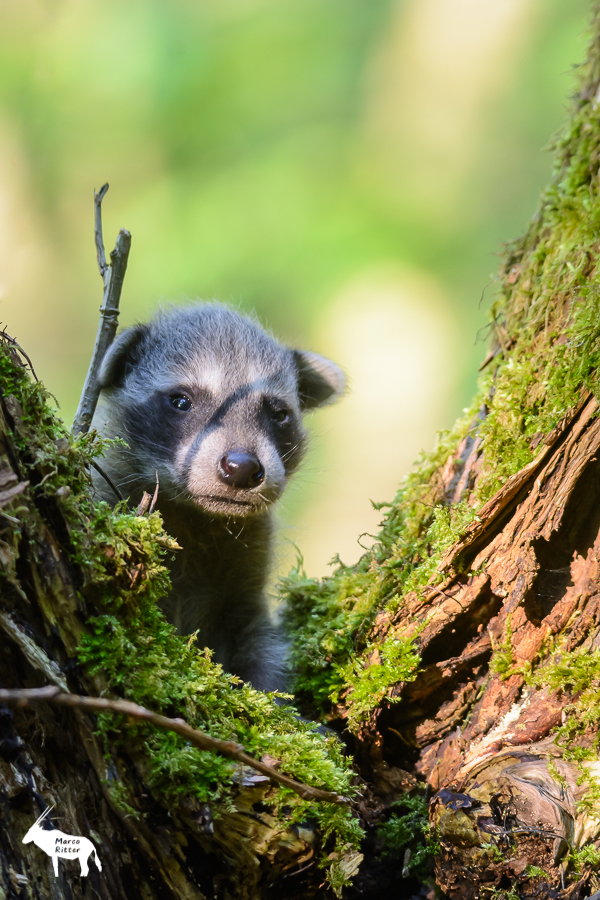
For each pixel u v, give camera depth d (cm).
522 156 2009
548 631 577
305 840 487
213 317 931
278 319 1927
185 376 846
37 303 1881
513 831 516
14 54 1764
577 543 572
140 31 1873
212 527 807
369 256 1941
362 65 2009
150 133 1917
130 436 840
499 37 1972
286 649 742
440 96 2028
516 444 617
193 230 1917
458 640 602
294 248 1930
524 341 664
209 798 459
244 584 830
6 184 934
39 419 474
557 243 687
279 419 884
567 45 1903
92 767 460
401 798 590
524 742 569
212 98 1939
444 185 2017
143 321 952
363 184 1988
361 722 605
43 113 1809
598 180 675
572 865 514
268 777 466
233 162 1956
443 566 591
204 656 547
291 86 1984
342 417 1992
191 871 474
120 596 470
